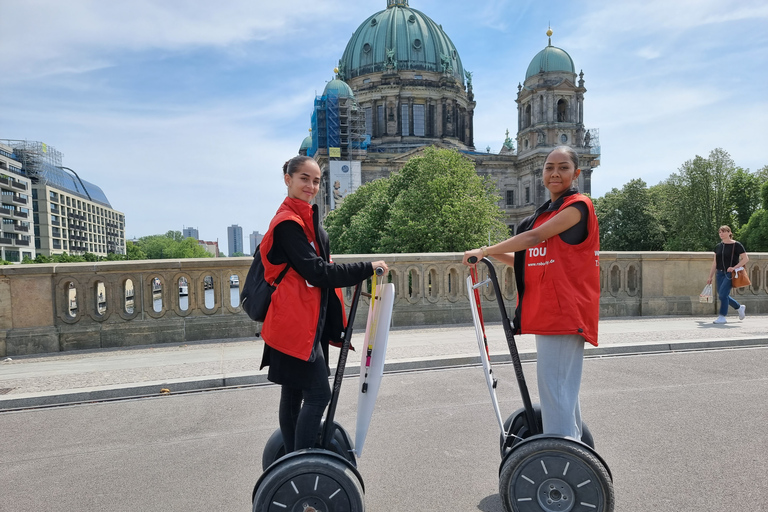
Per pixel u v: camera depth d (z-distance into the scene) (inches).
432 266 439.5
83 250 5610.2
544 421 118.6
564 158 123.6
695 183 2379.4
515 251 123.9
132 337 367.6
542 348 120.0
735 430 182.7
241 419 209.6
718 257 420.8
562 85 3159.5
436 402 226.1
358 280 114.2
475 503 134.3
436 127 3634.4
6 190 4057.6
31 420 213.3
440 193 1539.1
